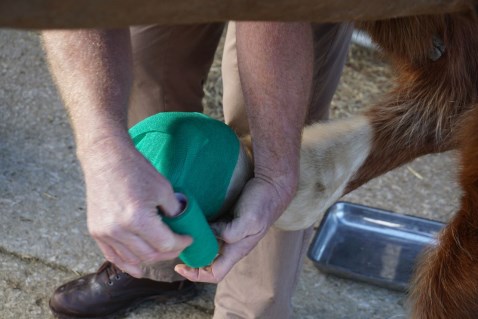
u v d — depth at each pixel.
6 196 3.90
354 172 2.60
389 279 3.50
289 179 2.19
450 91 2.53
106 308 3.32
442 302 2.44
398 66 2.62
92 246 3.68
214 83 4.59
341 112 4.59
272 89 2.16
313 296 3.47
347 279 3.56
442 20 2.39
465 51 2.44
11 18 1.15
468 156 2.32
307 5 1.38
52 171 4.08
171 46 2.96
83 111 2.02
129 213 1.84
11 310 3.37
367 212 3.84
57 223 3.78
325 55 2.72
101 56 2.09
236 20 1.35
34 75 4.80
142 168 1.90
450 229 2.45
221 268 2.09
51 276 3.53
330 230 3.80
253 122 2.20
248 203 2.09
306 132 2.54
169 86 3.05
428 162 4.29
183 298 3.41
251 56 2.17
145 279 3.32
